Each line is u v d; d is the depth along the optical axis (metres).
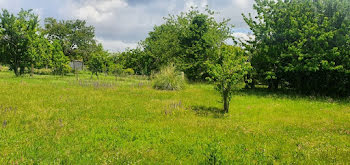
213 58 21.66
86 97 12.86
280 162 5.06
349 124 8.69
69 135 6.42
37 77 25.00
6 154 4.88
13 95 12.09
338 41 16.22
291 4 19.61
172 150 5.61
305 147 6.10
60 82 20.39
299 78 18.84
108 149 5.49
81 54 51.59
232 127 8.01
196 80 27.66
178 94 16.03
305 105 12.94
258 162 4.93
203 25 29.78
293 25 17.70
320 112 11.00
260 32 20.34
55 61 30.73
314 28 16.44
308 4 18.61
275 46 18.58
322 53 16.14
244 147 5.95
